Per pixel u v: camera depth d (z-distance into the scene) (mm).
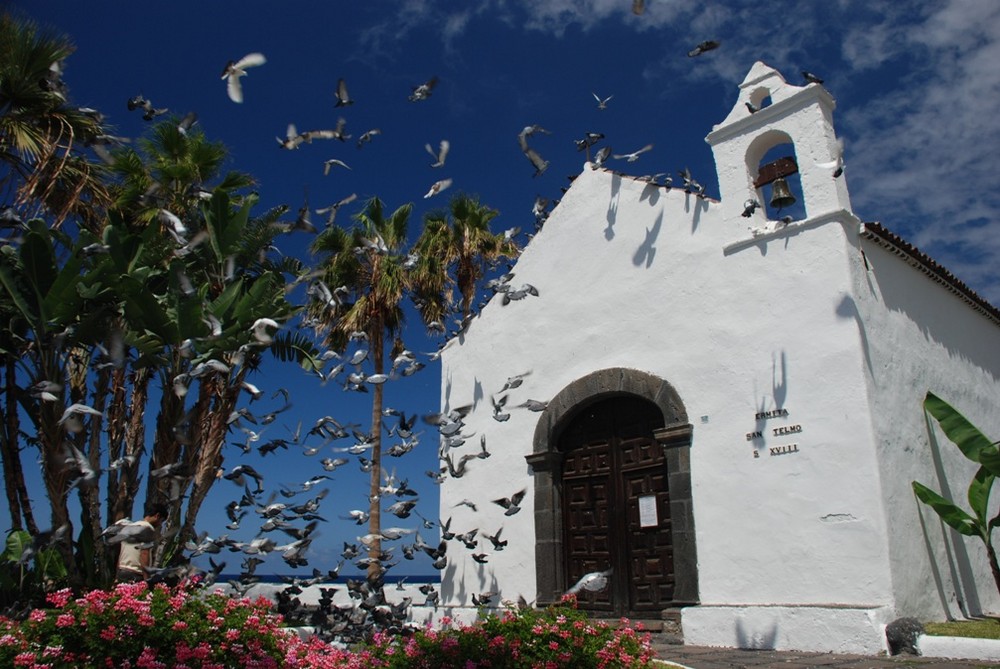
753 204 10750
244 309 11531
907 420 10180
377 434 18688
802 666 7789
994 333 13938
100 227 13102
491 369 13875
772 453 10078
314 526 8188
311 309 18438
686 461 10844
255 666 6203
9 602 10477
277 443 8984
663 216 12164
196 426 11609
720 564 10211
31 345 10812
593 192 13273
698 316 11305
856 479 9312
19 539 11422
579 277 13031
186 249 10281
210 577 7629
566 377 12695
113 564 10656
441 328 12969
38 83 11453
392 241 19266
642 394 11578
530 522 12477
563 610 7090
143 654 5734
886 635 8414
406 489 9172
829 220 10281
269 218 14180
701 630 9727
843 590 9125
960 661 7871
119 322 10922
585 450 12359
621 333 12180
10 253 10578
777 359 10336
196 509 11844
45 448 10398
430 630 7219
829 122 11008
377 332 19375
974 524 9477
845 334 9797
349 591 8789
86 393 12398
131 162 14211
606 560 11641
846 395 9617
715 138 11836
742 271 10977
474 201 21219
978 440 9891
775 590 9656
